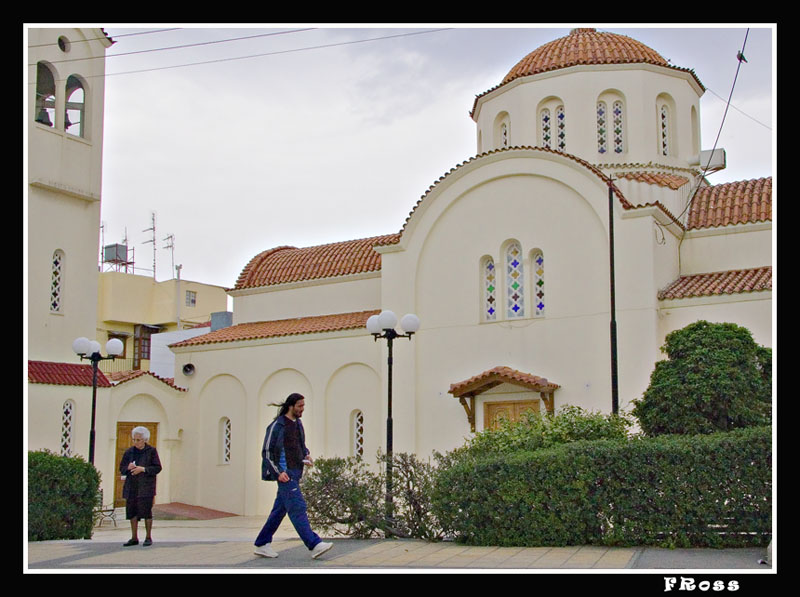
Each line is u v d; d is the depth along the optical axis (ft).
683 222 73.46
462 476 41.37
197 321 144.36
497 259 73.31
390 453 49.14
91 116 83.66
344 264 90.53
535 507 39.37
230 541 47.47
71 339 80.43
